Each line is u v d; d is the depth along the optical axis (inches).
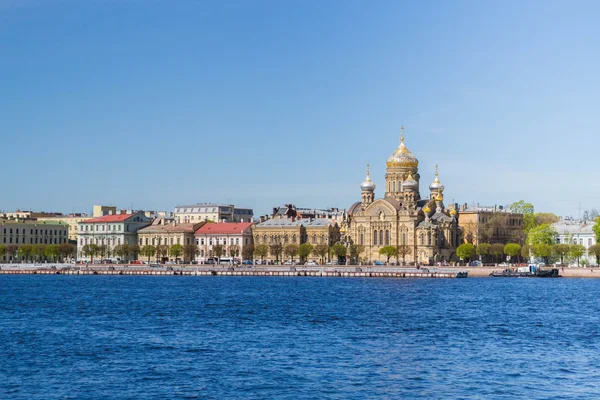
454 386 4483.3
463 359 5260.8
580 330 6766.7
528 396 4269.2
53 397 4239.7
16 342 5930.1
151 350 5556.1
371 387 4453.7
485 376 4734.3
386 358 5280.5
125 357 5280.5
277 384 4503.0
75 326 6929.1
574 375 4771.2
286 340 6038.4
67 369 4901.6
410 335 6368.1
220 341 5979.3
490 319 7564.0
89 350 5556.1
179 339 6077.8
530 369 4943.4
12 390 4382.4
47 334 6378.0
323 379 4630.9
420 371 4867.1
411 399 4210.1
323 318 7568.9
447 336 6328.7
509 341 6072.8
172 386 4453.7
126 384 4503.0
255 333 6437.0
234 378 4643.2
